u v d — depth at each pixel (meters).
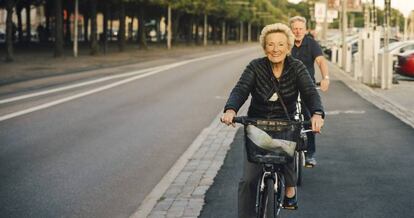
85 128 12.38
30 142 10.69
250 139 4.80
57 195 7.28
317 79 27.22
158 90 20.83
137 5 61.38
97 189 7.60
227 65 37.75
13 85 21.05
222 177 8.24
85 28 76.62
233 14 106.75
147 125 13.03
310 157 8.54
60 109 15.19
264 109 5.15
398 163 9.26
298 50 8.46
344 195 7.32
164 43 95.00
